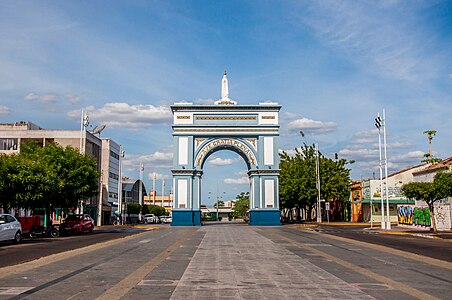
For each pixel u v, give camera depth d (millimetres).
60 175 38781
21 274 12797
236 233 36438
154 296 9648
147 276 12438
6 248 23016
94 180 42406
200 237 30828
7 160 31859
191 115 57031
